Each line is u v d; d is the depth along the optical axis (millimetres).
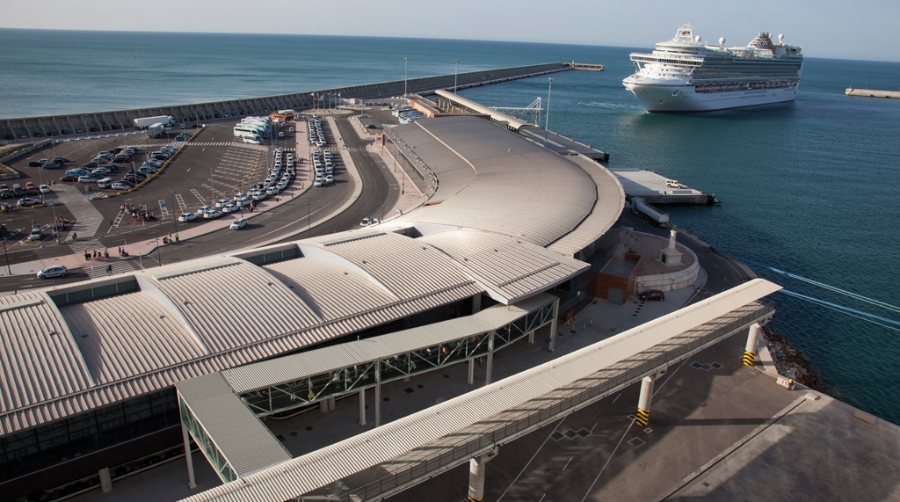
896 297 81562
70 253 77938
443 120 146500
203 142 150750
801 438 44281
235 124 178125
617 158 166875
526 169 96312
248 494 27328
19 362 35844
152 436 37000
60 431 34656
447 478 38719
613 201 79375
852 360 64938
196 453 39938
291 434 41375
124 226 89062
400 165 135000
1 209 93250
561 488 38188
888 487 39781
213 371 37406
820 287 83812
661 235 96125
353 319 44531
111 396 34406
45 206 97188
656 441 43219
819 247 100500
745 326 51344
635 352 42781
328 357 39219
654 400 48219
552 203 74812
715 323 49656
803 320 73625
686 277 72375
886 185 147000
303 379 38031
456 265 53844
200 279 47250
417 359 43594
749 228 108812
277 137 162250
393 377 42250
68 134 155000
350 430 42031
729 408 47500
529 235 62500
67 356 36812
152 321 42062
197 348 39219
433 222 68188
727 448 42781
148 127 158750
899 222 116938
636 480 39219
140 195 105938
